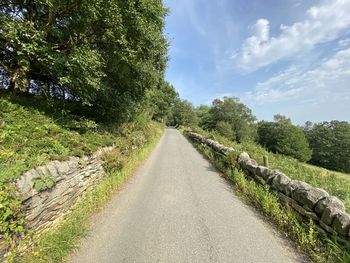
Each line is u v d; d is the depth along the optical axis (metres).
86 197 4.81
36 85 6.67
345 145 46.28
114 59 7.05
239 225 4.11
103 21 5.84
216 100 62.69
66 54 5.45
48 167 3.55
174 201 5.25
